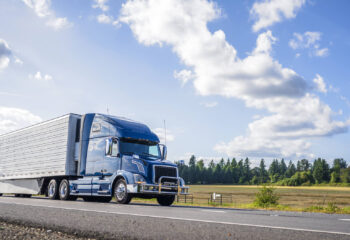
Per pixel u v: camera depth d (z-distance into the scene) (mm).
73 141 16891
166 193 13438
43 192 19031
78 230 3779
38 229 4148
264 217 6613
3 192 23172
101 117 15734
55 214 5473
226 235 3426
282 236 3445
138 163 13523
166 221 4672
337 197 88500
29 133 20609
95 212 6094
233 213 7871
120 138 14484
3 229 4000
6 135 23609
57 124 17844
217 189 150625
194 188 165250
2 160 23594
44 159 18578
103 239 3422
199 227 4023
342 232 4105
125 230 3738
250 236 3389
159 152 15320
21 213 5621
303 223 5406
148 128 15742
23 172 20656
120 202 13570
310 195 100750
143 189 12953
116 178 14172
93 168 15438
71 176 16969
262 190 22688
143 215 5793
